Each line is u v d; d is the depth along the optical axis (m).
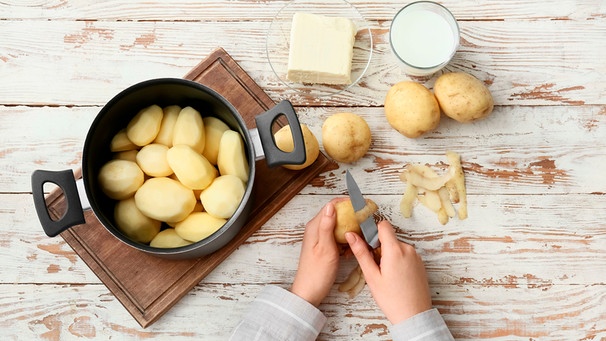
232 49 1.14
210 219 0.94
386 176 1.10
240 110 1.09
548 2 1.14
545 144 1.11
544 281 1.08
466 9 1.14
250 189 0.90
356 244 1.01
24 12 1.14
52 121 1.12
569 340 1.07
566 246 1.09
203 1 1.14
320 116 1.11
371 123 1.11
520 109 1.12
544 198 1.10
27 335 1.07
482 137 1.11
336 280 1.08
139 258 1.05
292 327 1.00
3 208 1.09
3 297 1.08
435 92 1.06
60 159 1.11
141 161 0.94
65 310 1.07
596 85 1.12
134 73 1.13
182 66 1.13
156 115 0.95
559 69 1.13
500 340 1.07
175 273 1.05
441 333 1.00
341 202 1.03
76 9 1.14
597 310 1.08
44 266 1.08
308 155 1.01
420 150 1.11
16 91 1.12
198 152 0.96
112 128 0.96
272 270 1.08
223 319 1.07
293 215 1.09
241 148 0.94
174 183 0.93
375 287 1.02
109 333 1.07
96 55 1.13
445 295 1.08
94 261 1.05
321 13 1.13
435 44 1.07
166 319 1.07
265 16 1.14
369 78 1.12
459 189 1.09
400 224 1.09
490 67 1.13
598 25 1.14
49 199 1.07
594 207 1.10
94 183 0.92
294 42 1.05
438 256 1.09
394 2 1.14
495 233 1.09
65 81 1.13
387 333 1.07
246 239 1.08
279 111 0.88
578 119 1.11
